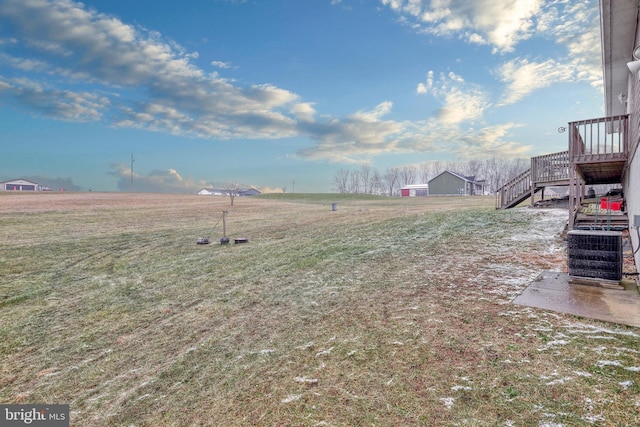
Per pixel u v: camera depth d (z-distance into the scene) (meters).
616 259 4.14
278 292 5.00
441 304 3.89
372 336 3.20
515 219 9.89
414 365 2.60
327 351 2.99
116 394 2.65
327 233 10.41
